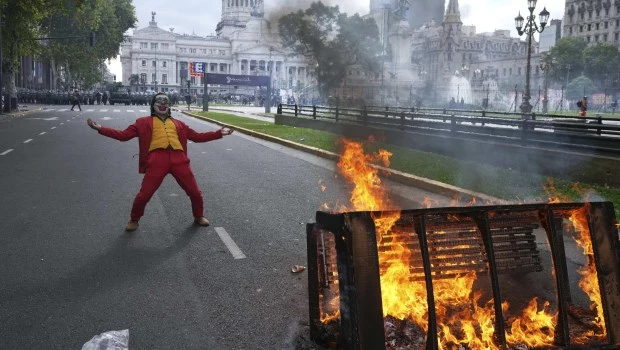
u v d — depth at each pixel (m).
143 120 6.80
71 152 15.81
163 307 4.40
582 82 79.44
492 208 3.45
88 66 83.38
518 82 122.06
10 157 14.44
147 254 5.84
